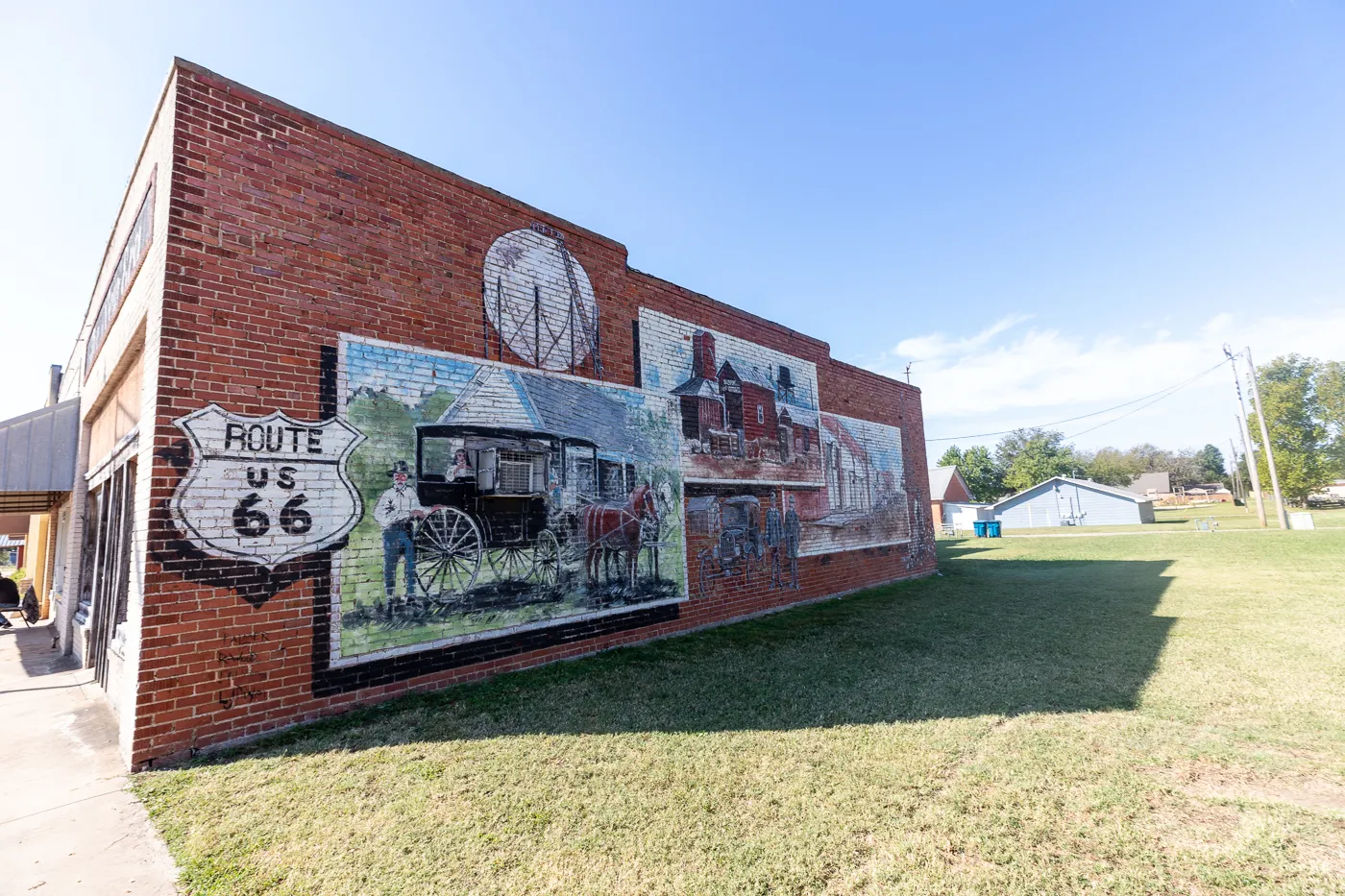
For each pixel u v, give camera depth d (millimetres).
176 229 4883
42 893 2816
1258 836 3102
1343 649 6789
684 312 9711
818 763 4082
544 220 7742
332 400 5598
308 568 5270
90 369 9242
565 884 2816
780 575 10836
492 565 6574
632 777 3926
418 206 6477
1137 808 3418
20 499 11320
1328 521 31141
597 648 7488
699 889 2764
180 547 4645
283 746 4574
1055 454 70375
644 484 8547
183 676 4555
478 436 6656
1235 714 4887
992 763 4027
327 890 2807
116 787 3965
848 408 13602
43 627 11812
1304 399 46219
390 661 5660
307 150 5727
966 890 2715
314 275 5625
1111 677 5957
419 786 3854
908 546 15102
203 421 4852
